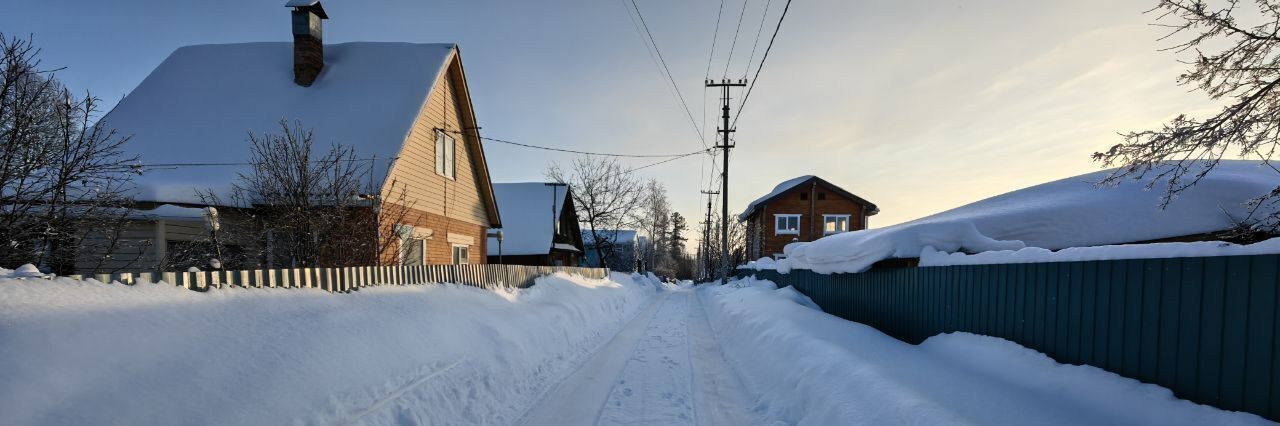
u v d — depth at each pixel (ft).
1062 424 10.83
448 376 15.29
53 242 19.56
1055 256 13.96
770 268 59.00
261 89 41.65
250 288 12.98
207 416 8.94
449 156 46.60
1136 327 11.43
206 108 39.81
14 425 6.97
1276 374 8.62
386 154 35.19
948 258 19.83
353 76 42.73
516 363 19.45
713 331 36.83
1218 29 14.52
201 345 10.27
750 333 26.91
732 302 42.70
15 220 17.88
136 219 28.35
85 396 7.93
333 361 12.23
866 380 14.11
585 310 35.58
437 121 43.29
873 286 27.48
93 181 20.29
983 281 17.40
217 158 34.99
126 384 8.54
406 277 19.80
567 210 107.45
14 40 16.85
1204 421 9.53
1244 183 21.99
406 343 15.03
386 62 43.86
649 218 194.39
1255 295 9.02
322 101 40.37
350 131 37.14
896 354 18.12
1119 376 11.73
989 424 10.91
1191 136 14.23
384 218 29.48
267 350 11.25
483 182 54.75
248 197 30.53
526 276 32.96
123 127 37.88
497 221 58.34
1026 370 14.08
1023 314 15.28
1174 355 10.53
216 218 25.17
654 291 98.12
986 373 15.19
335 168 28.45
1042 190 29.53
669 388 19.80
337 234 25.91
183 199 30.71
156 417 8.36
